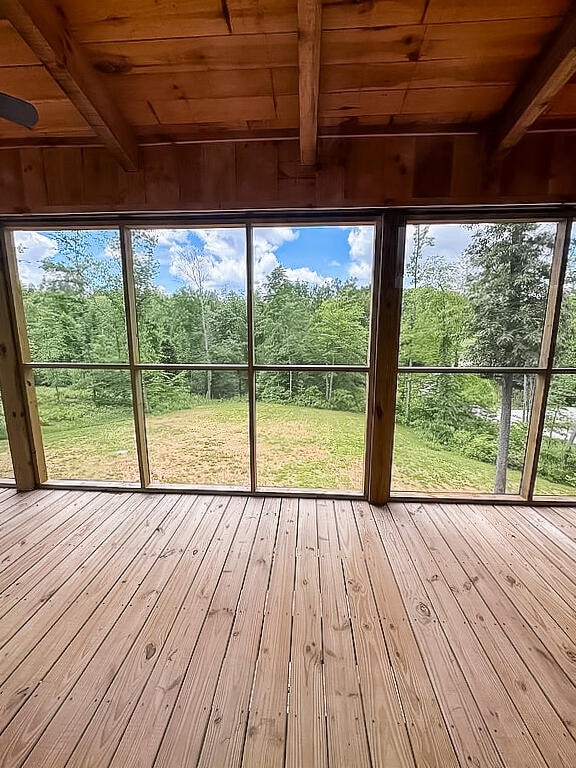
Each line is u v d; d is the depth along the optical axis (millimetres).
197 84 1934
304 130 1940
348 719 1268
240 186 2340
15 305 2793
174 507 2707
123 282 2727
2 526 2459
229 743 1192
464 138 2205
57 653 1520
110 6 1548
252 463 2848
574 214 2340
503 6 1526
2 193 2447
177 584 1918
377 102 2021
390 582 1938
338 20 1590
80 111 1882
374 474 2713
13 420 2881
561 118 2086
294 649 1538
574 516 2594
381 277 2482
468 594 1857
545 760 1153
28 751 1168
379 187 2283
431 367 2627
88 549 2211
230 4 1528
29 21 1455
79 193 2414
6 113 1337
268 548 2221
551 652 1534
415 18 1584
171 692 1357
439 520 2535
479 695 1354
